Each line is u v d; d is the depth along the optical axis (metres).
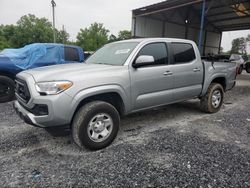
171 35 25.75
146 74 3.81
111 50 4.32
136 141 3.70
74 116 3.19
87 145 3.23
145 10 20.70
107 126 3.42
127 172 2.76
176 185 2.52
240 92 8.97
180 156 3.18
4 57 6.38
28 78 3.14
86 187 2.46
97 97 3.42
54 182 2.55
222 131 4.23
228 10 23.88
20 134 3.95
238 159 3.12
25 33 59.69
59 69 3.40
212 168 2.87
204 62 5.02
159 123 4.67
